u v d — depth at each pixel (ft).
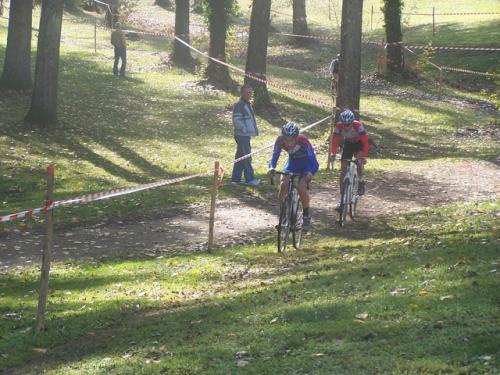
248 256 41.98
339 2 209.05
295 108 99.86
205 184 64.23
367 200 56.44
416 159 76.28
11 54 92.48
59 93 94.94
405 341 23.31
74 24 163.12
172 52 122.93
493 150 81.56
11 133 76.18
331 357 22.70
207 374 22.79
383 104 107.76
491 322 24.06
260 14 95.61
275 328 26.50
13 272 40.57
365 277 32.58
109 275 39.09
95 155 72.79
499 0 190.08
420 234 43.34
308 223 42.91
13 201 58.80
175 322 29.68
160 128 84.89
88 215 53.88
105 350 27.22
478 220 45.70
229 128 87.56
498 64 128.98
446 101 111.34
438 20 172.24
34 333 29.91
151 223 51.55
